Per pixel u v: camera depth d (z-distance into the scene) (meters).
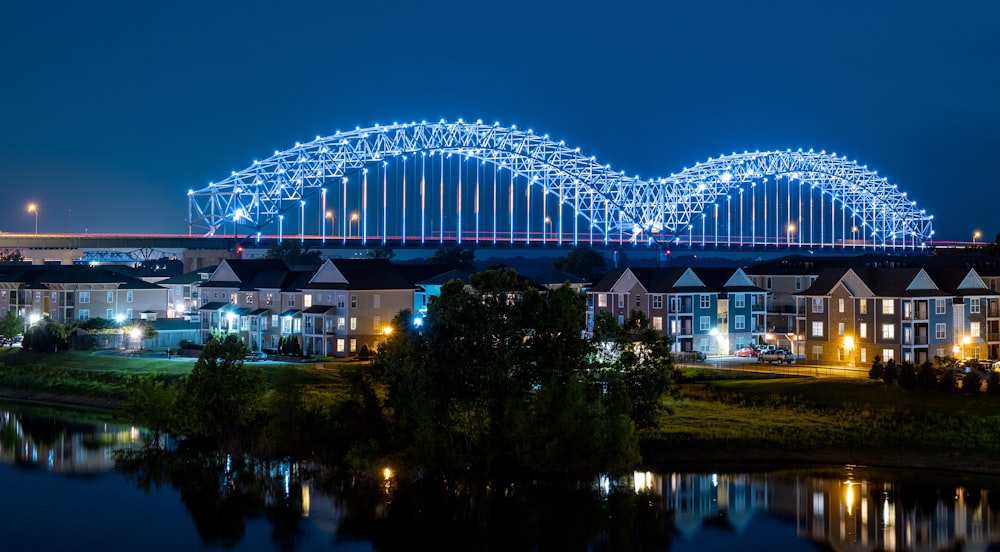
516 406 68.19
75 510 65.44
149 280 183.50
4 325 136.25
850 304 106.50
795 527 61.22
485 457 69.19
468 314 70.38
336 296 120.69
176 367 111.62
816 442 75.31
